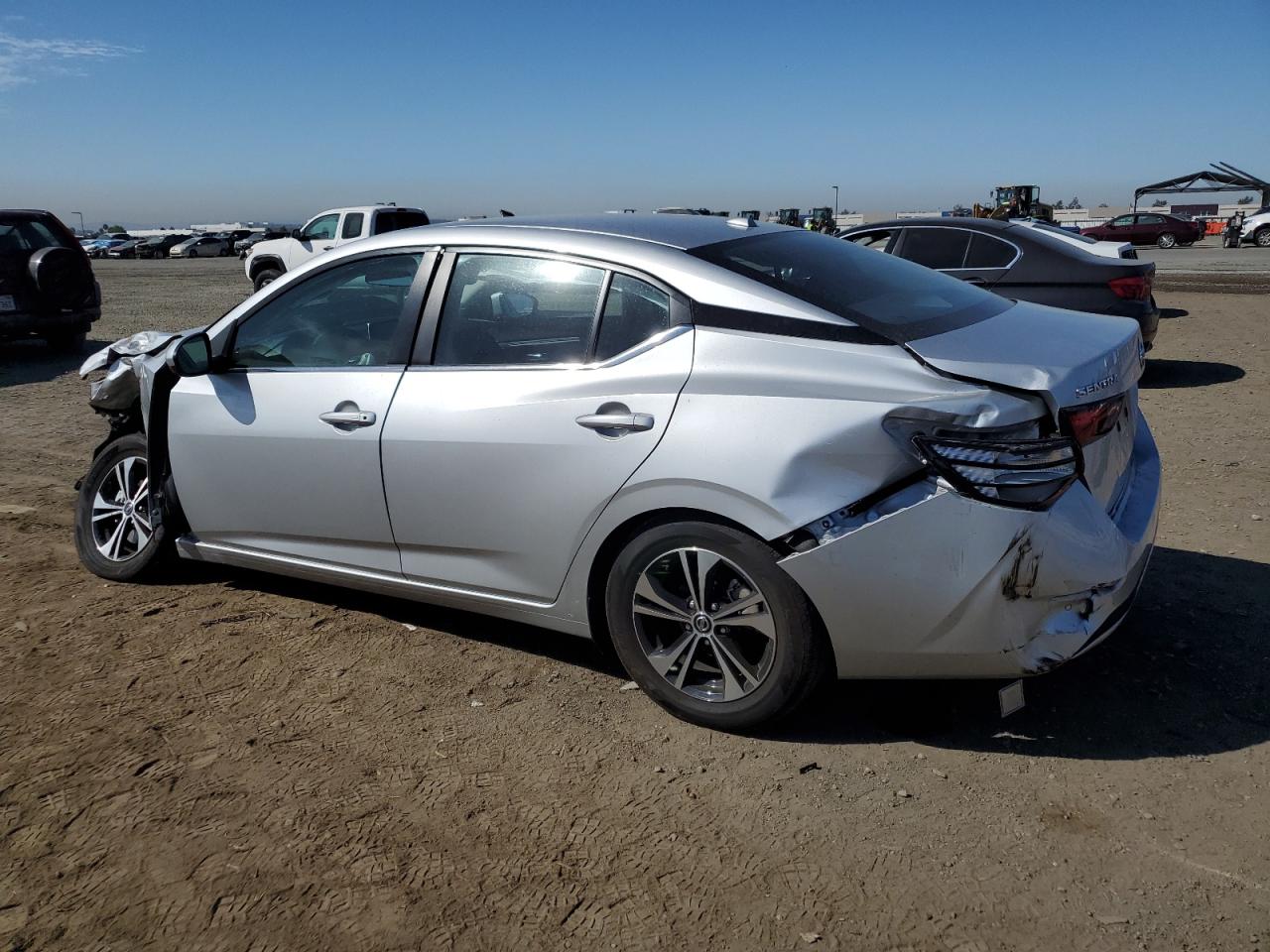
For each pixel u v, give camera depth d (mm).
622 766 2984
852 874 2480
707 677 3189
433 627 4023
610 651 3480
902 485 2715
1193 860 2490
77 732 3225
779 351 2924
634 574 3158
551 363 3303
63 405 9188
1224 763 2902
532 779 2924
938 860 2523
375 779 2936
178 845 2641
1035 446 2670
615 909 2377
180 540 4324
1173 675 3420
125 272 36156
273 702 3416
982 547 2656
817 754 3020
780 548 2834
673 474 2957
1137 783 2818
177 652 3814
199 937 2309
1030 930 2275
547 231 3482
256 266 20906
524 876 2502
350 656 3762
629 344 3164
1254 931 2244
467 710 3344
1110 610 2881
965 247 9133
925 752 3014
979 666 2775
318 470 3750
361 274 3811
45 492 6113
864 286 3287
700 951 2240
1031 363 2799
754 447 2838
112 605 4281
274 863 2566
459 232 3629
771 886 2447
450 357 3514
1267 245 32969
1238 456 6375
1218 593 4090
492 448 3322
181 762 3043
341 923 2346
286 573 4078
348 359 3793
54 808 2811
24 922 2365
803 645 2887
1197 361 10375
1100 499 2980
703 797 2814
